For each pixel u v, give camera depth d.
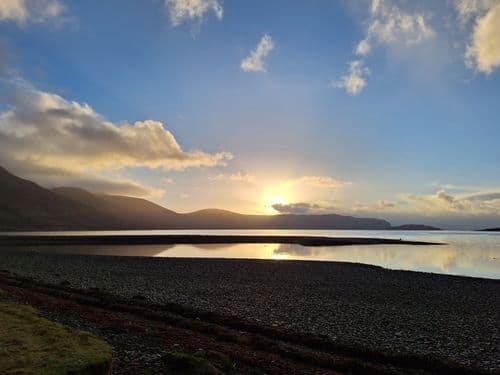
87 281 42.66
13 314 18.34
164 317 24.38
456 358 19.56
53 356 12.77
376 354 19.20
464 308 32.16
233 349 18.31
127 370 14.14
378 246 128.62
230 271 53.81
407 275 52.00
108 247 116.75
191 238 159.25
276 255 92.38
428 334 23.83
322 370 16.52
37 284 37.09
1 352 13.00
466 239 186.88
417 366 18.17
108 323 21.20
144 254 91.81
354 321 26.62
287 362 17.19
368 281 46.31
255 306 30.67
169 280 44.66
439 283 45.53
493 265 71.62
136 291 36.62
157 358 15.54
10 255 76.50
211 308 29.47
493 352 20.56
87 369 12.13
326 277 49.22
